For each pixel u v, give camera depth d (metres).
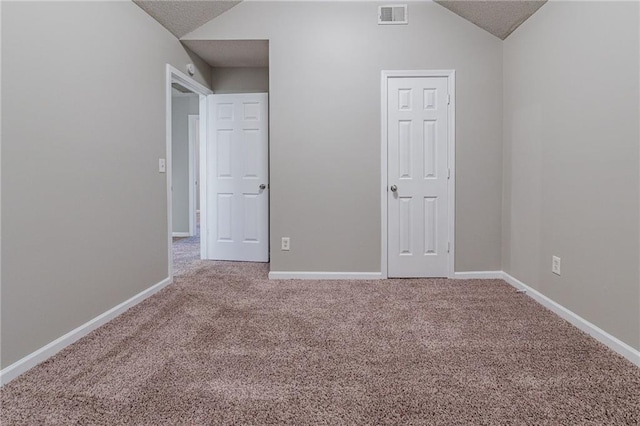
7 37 1.68
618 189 1.92
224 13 3.32
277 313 2.54
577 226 2.27
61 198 2.01
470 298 2.84
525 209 2.93
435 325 2.31
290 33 3.33
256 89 4.31
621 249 1.91
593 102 2.11
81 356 1.92
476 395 1.55
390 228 3.42
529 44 2.84
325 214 3.41
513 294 2.93
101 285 2.36
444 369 1.76
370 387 1.61
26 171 1.78
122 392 1.58
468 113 3.33
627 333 1.87
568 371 1.74
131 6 2.66
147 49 2.88
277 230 3.43
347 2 3.31
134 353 1.95
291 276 3.45
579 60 2.23
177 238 6.10
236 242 4.33
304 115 3.36
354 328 2.27
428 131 3.36
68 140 2.05
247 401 1.52
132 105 2.68
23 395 1.56
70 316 2.08
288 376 1.71
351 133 3.36
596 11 2.07
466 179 3.36
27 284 1.80
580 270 2.24
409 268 3.43
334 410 1.45
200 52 3.73
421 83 3.34
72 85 2.08
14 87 1.71
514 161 3.12
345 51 3.33
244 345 2.04
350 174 3.38
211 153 4.33
